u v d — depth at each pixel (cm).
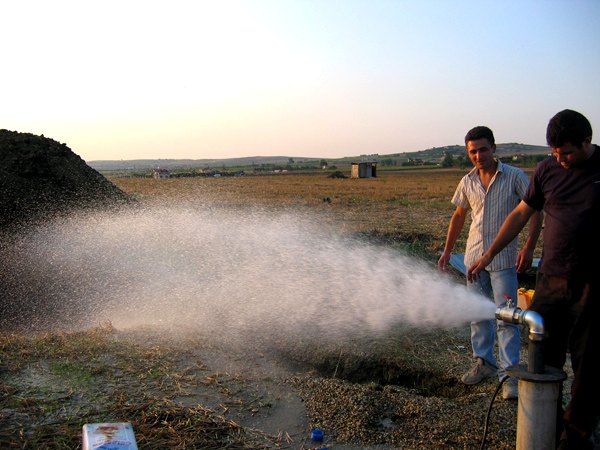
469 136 504
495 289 501
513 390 474
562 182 379
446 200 3036
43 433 388
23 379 467
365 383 562
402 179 7125
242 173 10419
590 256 370
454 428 430
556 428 366
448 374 556
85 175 1380
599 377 372
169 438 395
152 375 492
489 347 530
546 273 388
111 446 343
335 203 2819
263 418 436
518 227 433
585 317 371
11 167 1223
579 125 356
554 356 396
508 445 407
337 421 435
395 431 426
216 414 434
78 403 433
